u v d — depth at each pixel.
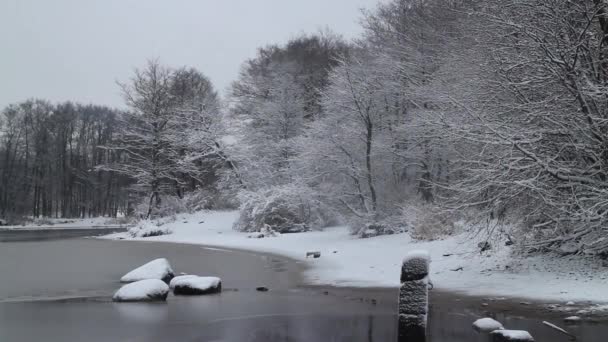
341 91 25.94
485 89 13.48
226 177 35.09
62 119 69.50
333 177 27.45
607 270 11.52
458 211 12.71
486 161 12.30
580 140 11.50
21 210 62.72
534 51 11.77
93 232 41.31
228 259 19.67
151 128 42.44
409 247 18.16
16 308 10.05
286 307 10.05
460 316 8.78
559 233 12.57
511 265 13.19
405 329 6.11
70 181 70.19
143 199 45.38
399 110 26.23
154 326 8.34
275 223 30.44
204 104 37.06
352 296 11.41
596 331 7.47
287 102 36.78
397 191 25.48
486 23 14.68
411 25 25.88
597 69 11.99
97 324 8.48
